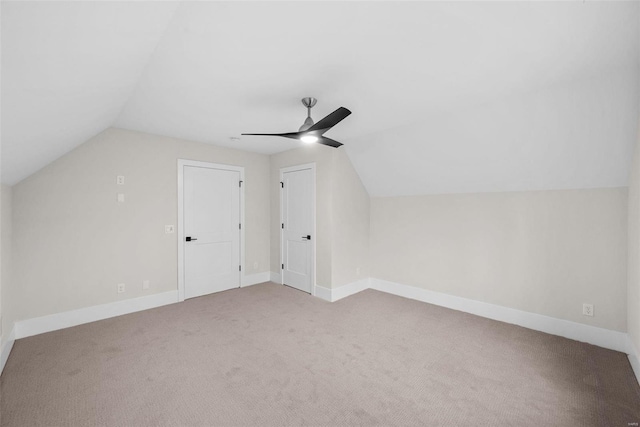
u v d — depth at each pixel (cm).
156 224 348
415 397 179
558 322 271
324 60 181
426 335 269
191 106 255
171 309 338
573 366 214
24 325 262
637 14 136
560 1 129
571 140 239
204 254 395
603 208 249
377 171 391
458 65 188
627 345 231
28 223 266
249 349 240
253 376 201
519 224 297
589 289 256
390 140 338
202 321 301
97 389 185
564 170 259
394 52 172
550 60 181
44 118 167
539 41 160
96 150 304
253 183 451
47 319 274
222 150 411
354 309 341
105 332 272
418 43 163
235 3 128
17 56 100
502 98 240
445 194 355
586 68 191
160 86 215
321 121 208
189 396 179
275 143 394
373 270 434
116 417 160
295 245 430
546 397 178
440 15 139
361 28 149
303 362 220
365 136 351
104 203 309
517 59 180
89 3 97
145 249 339
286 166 441
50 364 215
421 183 365
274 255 466
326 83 212
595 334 251
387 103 251
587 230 257
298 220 424
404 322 300
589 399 176
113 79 174
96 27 113
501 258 309
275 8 132
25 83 119
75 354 230
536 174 276
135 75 187
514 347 245
